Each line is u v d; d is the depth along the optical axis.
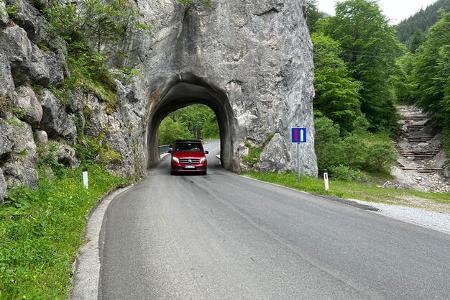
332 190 14.98
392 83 48.03
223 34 23.75
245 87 23.88
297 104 25.05
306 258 6.15
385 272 5.53
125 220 8.78
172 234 7.56
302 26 27.02
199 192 13.91
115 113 16.89
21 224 6.39
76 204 9.08
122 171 16.06
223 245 6.84
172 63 23.83
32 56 11.38
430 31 44.84
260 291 4.81
